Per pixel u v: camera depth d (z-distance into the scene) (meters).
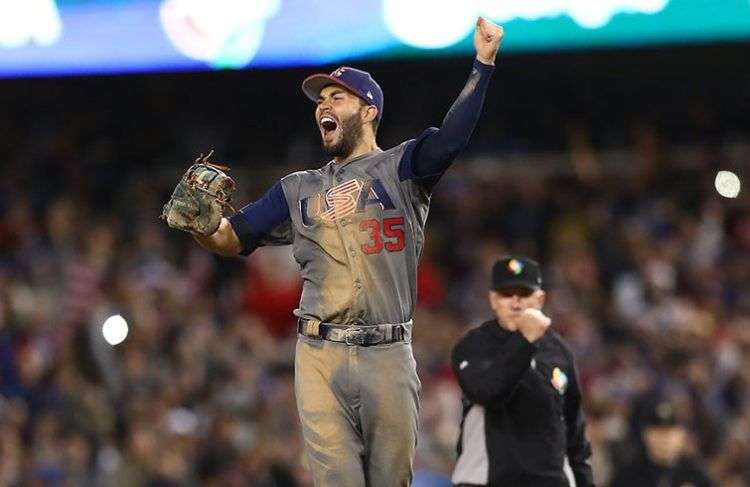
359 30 61.72
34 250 60.59
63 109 70.94
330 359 22.45
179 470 47.53
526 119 71.75
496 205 66.00
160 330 54.38
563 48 62.03
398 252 22.48
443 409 48.84
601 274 60.91
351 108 22.84
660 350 54.34
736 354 54.53
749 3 60.97
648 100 71.88
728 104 72.00
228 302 59.69
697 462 35.62
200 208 22.30
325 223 22.53
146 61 63.06
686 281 60.00
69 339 52.72
